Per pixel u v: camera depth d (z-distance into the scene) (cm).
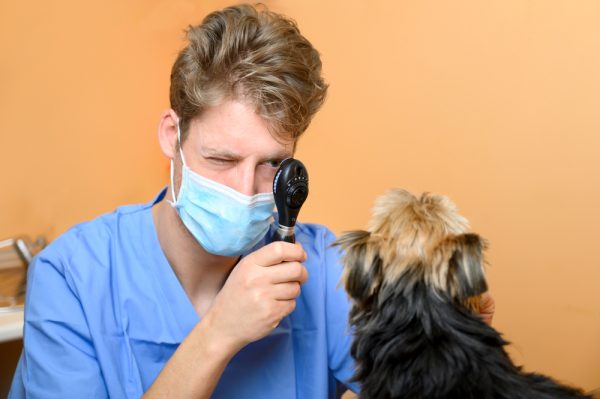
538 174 145
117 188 210
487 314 84
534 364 150
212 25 84
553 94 141
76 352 91
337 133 182
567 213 142
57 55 193
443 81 159
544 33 140
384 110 171
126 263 97
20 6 186
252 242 91
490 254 154
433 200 78
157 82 210
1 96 188
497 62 148
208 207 86
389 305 72
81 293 93
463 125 156
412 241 73
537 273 148
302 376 102
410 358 68
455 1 154
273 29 82
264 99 78
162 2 204
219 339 79
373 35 170
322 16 179
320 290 105
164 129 92
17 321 146
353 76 176
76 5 192
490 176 153
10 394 99
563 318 145
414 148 167
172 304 96
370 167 177
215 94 79
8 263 183
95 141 203
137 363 94
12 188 195
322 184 188
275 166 86
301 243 110
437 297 70
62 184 201
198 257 96
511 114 148
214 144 81
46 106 194
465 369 66
